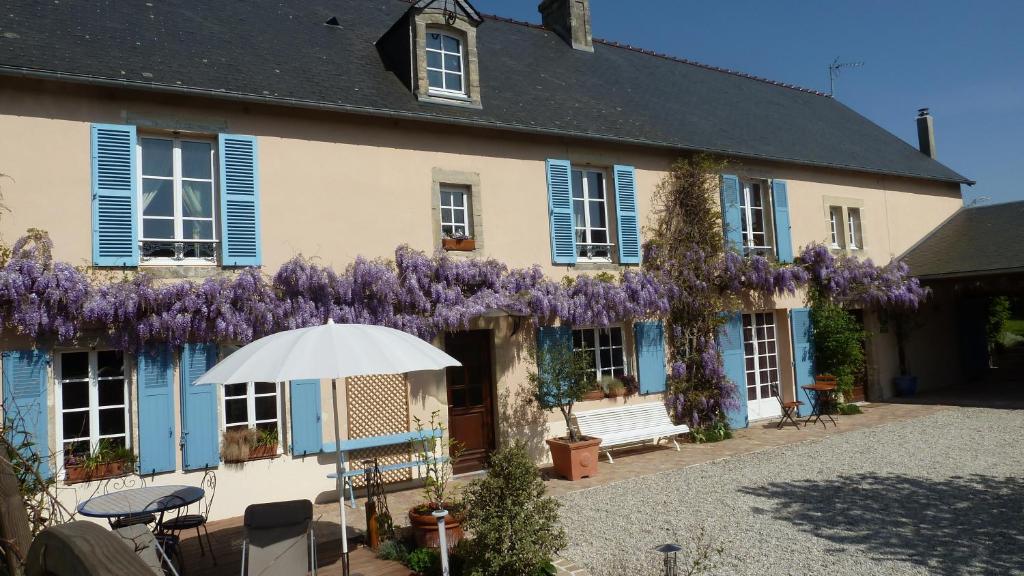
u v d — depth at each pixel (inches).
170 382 277.3
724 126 503.8
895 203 582.2
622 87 502.9
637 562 210.2
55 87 267.7
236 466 289.4
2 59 253.4
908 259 569.9
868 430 419.2
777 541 225.0
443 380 344.8
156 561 172.4
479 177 365.7
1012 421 422.9
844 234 540.7
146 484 270.7
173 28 330.3
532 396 370.3
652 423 394.3
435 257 342.3
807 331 503.2
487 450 363.3
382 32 421.1
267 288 296.5
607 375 405.1
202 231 298.4
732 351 449.1
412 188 344.8
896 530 231.1
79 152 270.5
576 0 549.0
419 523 223.1
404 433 321.4
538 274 370.3
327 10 423.5
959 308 638.5
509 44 498.3
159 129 287.4
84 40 289.7
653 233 429.1
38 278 250.5
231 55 326.0
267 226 306.7
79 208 269.0
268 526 185.6
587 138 394.3
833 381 473.4
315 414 306.2
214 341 286.8
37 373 253.6
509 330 367.6
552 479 334.0
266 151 309.6
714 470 332.8
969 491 274.1
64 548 58.0
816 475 311.4
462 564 202.2
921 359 589.9
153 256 286.4
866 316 557.0
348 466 312.7
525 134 382.6
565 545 195.3
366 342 187.2
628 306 392.8
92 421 268.2
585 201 412.5
